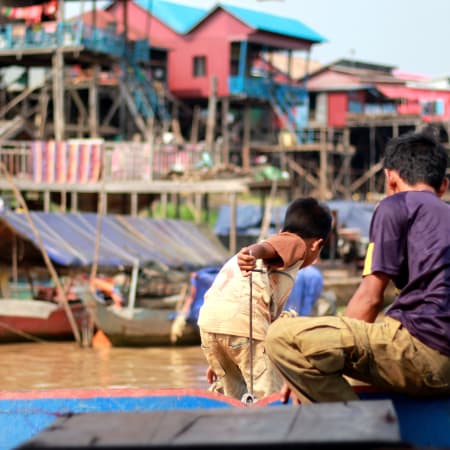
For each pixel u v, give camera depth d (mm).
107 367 19484
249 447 3613
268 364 7211
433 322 5605
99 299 23359
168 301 26484
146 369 19172
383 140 78562
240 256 6863
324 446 3594
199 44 69625
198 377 17969
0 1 50312
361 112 78500
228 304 7250
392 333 5688
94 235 26844
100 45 50531
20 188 37125
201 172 36969
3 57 50281
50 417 6629
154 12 71438
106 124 56875
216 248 29844
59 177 37406
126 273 27078
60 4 48781
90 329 23609
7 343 23656
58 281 23656
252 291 7176
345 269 36344
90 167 37125
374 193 69625
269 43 69250
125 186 36562
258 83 68312
